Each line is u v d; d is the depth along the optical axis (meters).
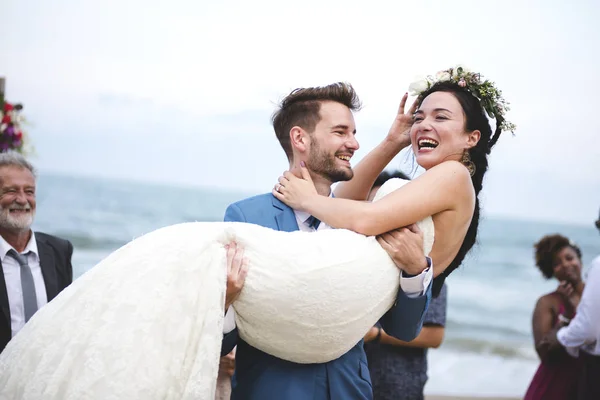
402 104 3.33
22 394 2.32
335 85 2.91
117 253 2.52
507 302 21.27
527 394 4.93
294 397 2.59
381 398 3.79
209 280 2.43
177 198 31.41
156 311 2.35
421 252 2.62
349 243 2.55
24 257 3.95
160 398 2.28
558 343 4.73
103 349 2.29
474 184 2.95
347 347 2.61
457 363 15.03
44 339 2.39
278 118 2.99
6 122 5.06
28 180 3.94
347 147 2.85
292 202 2.78
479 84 2.93
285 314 2.47
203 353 2.35
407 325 2.72
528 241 28.62
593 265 4.37
